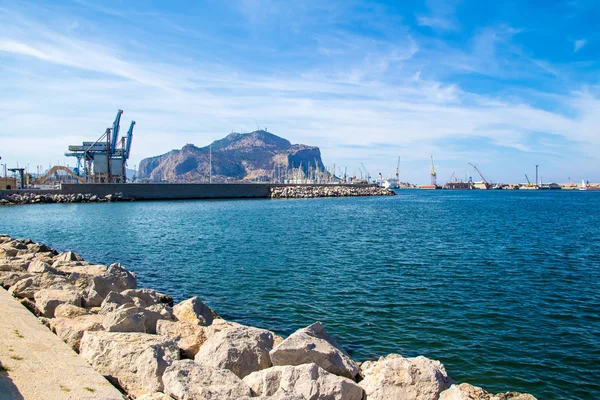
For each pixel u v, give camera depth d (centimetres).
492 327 1508
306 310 1694
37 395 698
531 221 5769
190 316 1316
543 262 2681
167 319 1259
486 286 2064
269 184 13825
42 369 815
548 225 5184
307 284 2098
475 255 2933
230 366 916
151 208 8088
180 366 812
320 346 977
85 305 1457
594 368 1205
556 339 1404
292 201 11312
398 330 1475
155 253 3072
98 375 834
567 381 1133
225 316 1633
